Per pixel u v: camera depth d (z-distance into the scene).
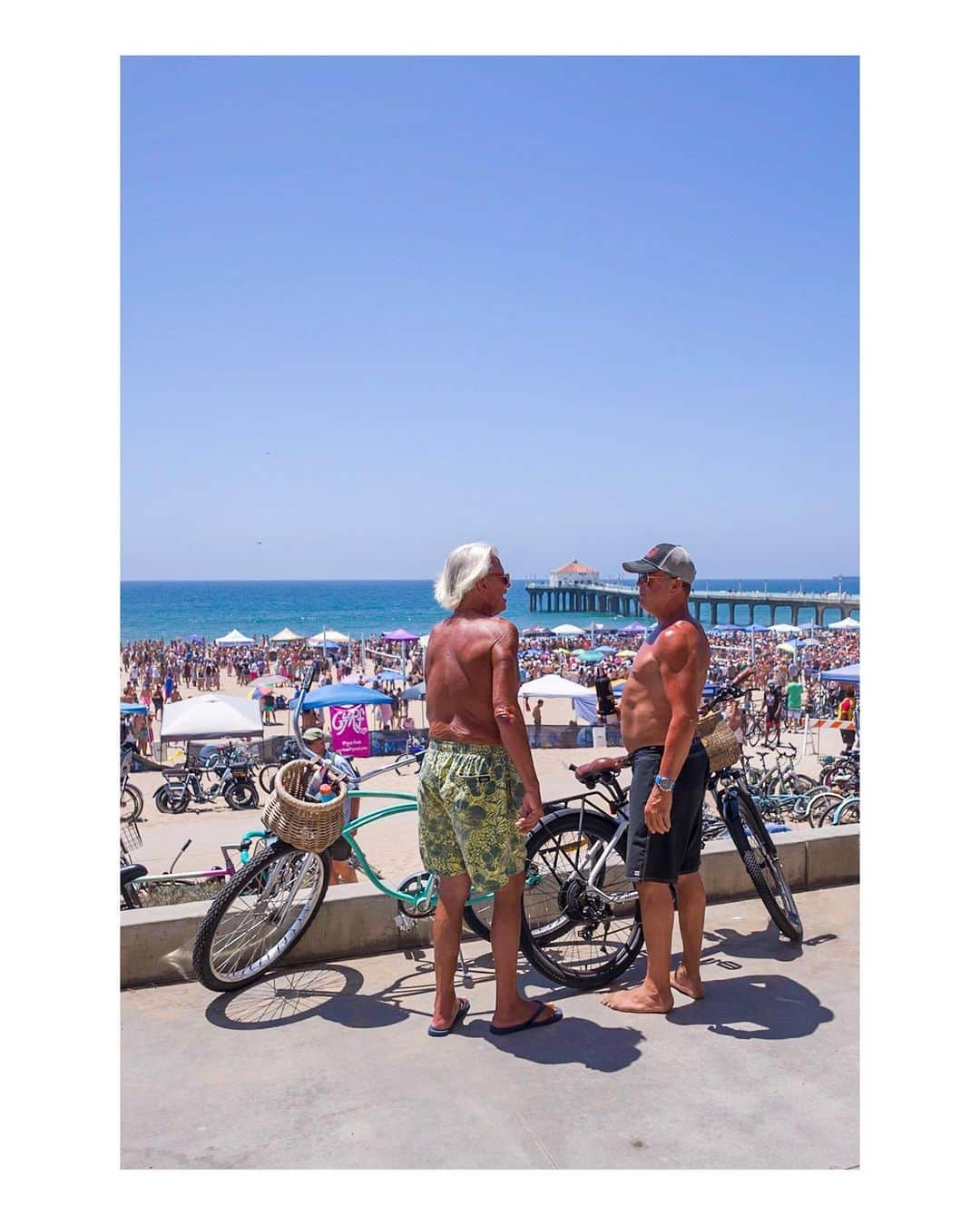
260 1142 2.86
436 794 3.53
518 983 4.04
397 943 4.30
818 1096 3.09
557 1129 2.93
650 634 3.73
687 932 3.85
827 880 5.20
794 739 24.98
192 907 4.07
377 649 56.19
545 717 30.92
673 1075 3.23
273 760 20.30
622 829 4.17
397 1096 3.11
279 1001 3.80
